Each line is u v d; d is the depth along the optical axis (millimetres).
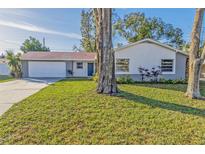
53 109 5988
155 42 16594
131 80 14953
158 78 16609
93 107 6262
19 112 5707
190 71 8430
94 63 24281
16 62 23109
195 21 8133
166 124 4773
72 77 23047
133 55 16719
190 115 5551
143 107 6371
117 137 4059
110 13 8344
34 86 13055
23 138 3992
